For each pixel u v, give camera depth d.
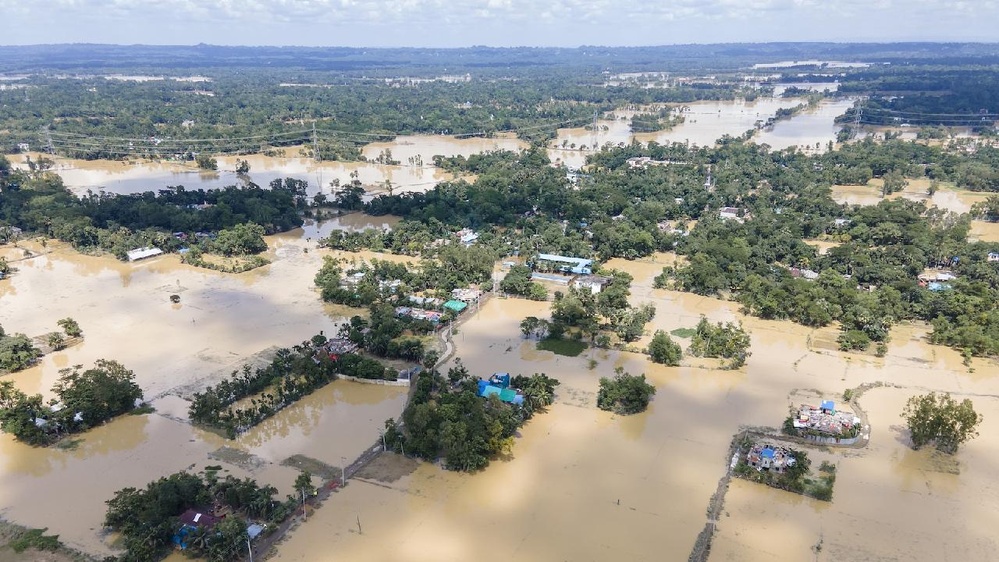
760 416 108.50
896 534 81.31
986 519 84.00
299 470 95.19
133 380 120.75
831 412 106.06
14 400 107.50
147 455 99.19
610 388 111.31
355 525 83.44
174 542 80.56
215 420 106.06
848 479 92.12
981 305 141.88
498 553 78.62
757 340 137.38
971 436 100.31
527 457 97.88
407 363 127.75
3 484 92.94
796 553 78.31
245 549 78.50
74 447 101.62
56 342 132.38
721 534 81.62
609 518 84.69
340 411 112.00
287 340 137.38
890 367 124.81
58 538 81.69
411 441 97.69
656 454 98.38
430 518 84.75
